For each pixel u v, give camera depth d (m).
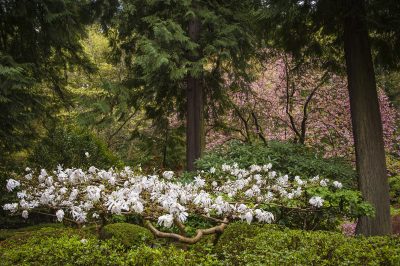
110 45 9.63
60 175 4.31
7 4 7.29
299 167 5.93
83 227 4.69
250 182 4.99
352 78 6.11
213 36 7.75
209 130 10.41
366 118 5.94
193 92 8.26
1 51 6.68
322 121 10.10
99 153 8.70
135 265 3.03
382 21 5.80
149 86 8.53
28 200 4.46
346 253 3.27
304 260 3.06
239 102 10.31
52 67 8.72
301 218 5.20
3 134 7.12
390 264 3.16
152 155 11.08
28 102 7.21
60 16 7.41
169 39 7.23
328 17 6.52
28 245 3.67
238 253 3.41
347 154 9.80
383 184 5.84
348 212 4.89
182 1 7.53
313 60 8.53
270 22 7.20
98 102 7.86
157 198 3.69
